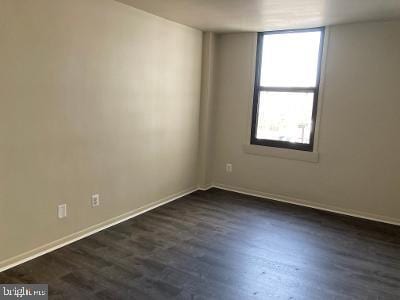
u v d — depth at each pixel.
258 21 3.74
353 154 3.93
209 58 4.49
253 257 2.86
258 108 4.55
